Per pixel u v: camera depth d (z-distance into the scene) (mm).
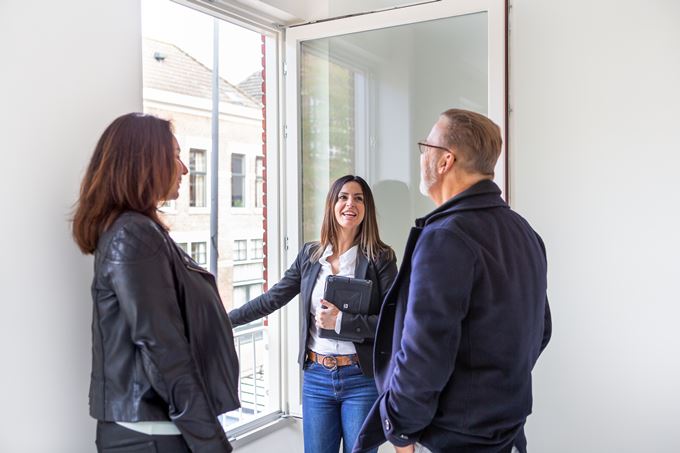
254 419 2504
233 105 6301
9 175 1438
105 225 1282
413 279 1192
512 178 2119
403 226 2453
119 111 1729
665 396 2199
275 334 2656
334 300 1932
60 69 1560
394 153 2443
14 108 1449
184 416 1224
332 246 2076
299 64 2588
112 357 1254
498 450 1212
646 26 2189
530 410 1265
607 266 2281
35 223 1498
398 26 2363
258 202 6574
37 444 1507
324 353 1992
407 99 2391
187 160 5848
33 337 1496
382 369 1372
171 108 5695
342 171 2572
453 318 1144
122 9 1738
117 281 1209
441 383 1154
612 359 2283
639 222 2223
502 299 1183
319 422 2006
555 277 2367
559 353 2371
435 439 1229
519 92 2416
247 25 2479
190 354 1247
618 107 2244
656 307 2205
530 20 2385
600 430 2312
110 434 1268
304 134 2643
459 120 1285
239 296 6113
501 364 1186
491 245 1195
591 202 2301
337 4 2713
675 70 2150
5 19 1430
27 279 1480
